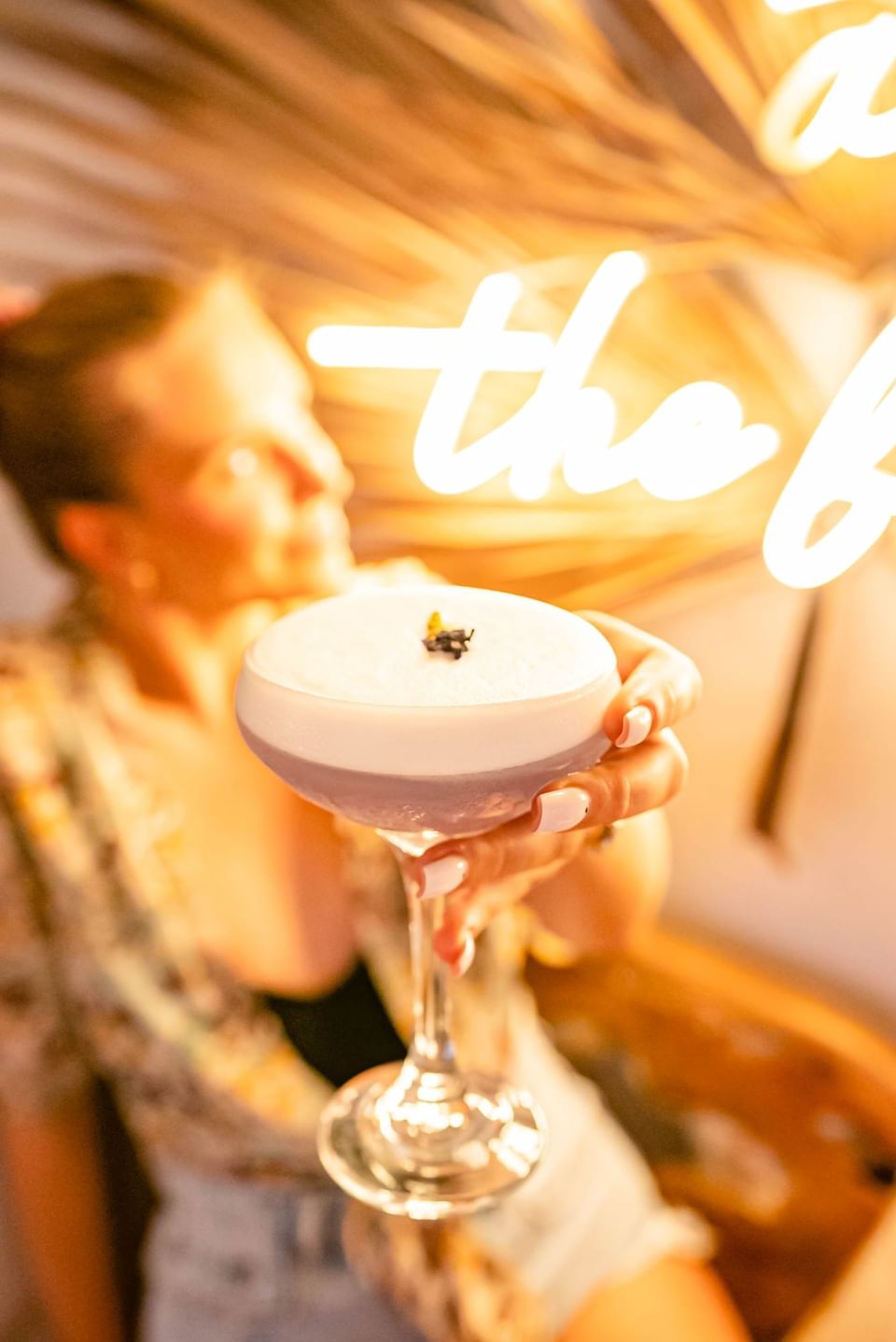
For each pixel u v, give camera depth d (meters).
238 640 0.64
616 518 0.73
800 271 0.66
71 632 0.66
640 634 0.39
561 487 0.74
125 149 0.74
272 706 0.33
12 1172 0.69
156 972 0.60
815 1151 0.73
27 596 0.88
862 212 0.63
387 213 0.71
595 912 0.53
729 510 0.71
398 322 0.73
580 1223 0.63
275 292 0.75
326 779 0.32
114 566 0.64
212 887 0.61
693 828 0.85
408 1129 0.43
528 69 0.66
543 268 0.70
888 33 0.58
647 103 0.65
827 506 0.69
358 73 0.68
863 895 0.78
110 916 0.60
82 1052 0.66
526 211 0.69
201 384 0.60
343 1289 0.60
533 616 0.36
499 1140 0.43
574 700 0.32
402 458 0.76
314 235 0.73
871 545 0.65
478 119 0.68
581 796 0.33
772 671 0.76
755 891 0.83
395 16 0.66
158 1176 0.65
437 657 0.34
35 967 0.62
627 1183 0.67
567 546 0.75
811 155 0.61
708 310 0.68
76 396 0.59
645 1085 0.78
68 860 0.60
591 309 0.67
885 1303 0.58
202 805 0.62
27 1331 0.79
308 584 0.65
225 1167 0.60
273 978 0.60
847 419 0.63
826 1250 0.70
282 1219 0.60
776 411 0.69
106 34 0.71
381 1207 0.39
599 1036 0.81
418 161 0.69
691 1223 0.69
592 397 0.69
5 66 0.74
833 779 0.77
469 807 0.32
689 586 0.74
